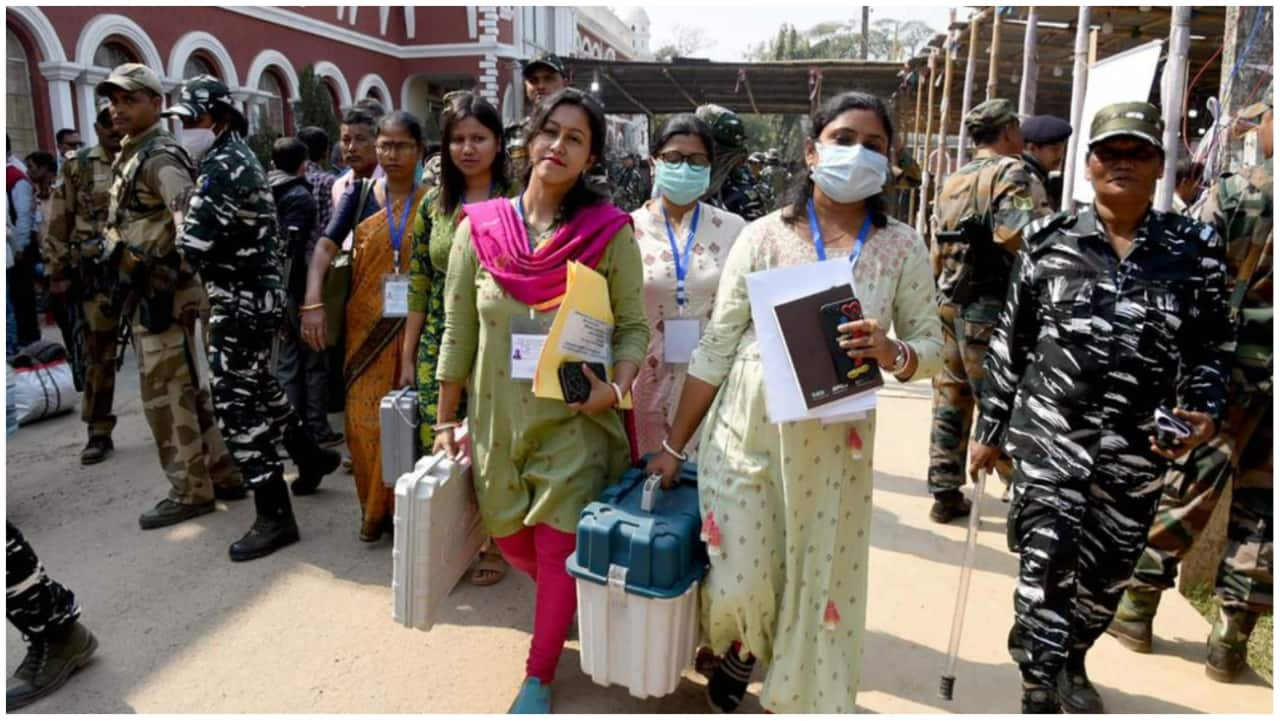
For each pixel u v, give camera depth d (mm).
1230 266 2719
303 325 3617
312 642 2861
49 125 11531
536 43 24141
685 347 2998
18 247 6730
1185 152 5074
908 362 2010
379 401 3537
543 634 2438
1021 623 2307
